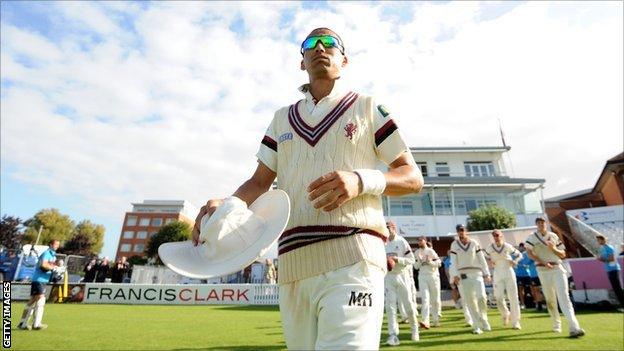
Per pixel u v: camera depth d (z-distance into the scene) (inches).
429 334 274.2
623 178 1098.7
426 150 1402.6
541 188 1219.9
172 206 3735.2
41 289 305.1
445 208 1226.0
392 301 242.2
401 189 61.7
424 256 327.6
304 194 63.4
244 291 657.6
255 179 78.2
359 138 65.8
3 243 1809.8
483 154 1430.9
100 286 644.1
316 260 57.7
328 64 72.0
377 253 59.7
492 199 1237.1
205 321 365.1
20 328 298.7
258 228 56.0
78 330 293.0
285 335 61.6
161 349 216.1
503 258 307.7
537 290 458.3
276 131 78.0
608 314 386.0
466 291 282.5
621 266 485.4
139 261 2252.7
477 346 218.5
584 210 968.3
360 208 60.7
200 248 58.1
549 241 264.2
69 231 2701.8
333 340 52.3
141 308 529.7
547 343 222.1
